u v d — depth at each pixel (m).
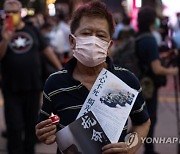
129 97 2.34
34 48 5.00
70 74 2.41
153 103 4.98
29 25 5.04
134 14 10.52
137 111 2.48
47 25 9.16
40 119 2.46
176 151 5.66
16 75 4.93
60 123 2.38
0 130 7.07
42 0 11.92
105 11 2.40
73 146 2.27
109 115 2.30
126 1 14.63
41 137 2.26
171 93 10.38
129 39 4.91
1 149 6.16
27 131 5.16
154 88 4.93
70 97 2.38
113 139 2.27
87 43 2.34
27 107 5.07
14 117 4.96
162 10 10.83
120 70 2.46
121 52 4.89
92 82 2.42
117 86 2.35
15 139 4.99
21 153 5.05
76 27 2.41
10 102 4.96
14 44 4.91
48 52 5.17
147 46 4.75
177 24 10.42
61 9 11.28
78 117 2.33
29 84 4.97
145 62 4.82
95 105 2.33
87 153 2.26
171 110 8.55
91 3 2.42
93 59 2.34
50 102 2.42
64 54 9.23
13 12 4.86
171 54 5.82
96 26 2.36
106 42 2.38
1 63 4.96
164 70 4.81
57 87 2.39
